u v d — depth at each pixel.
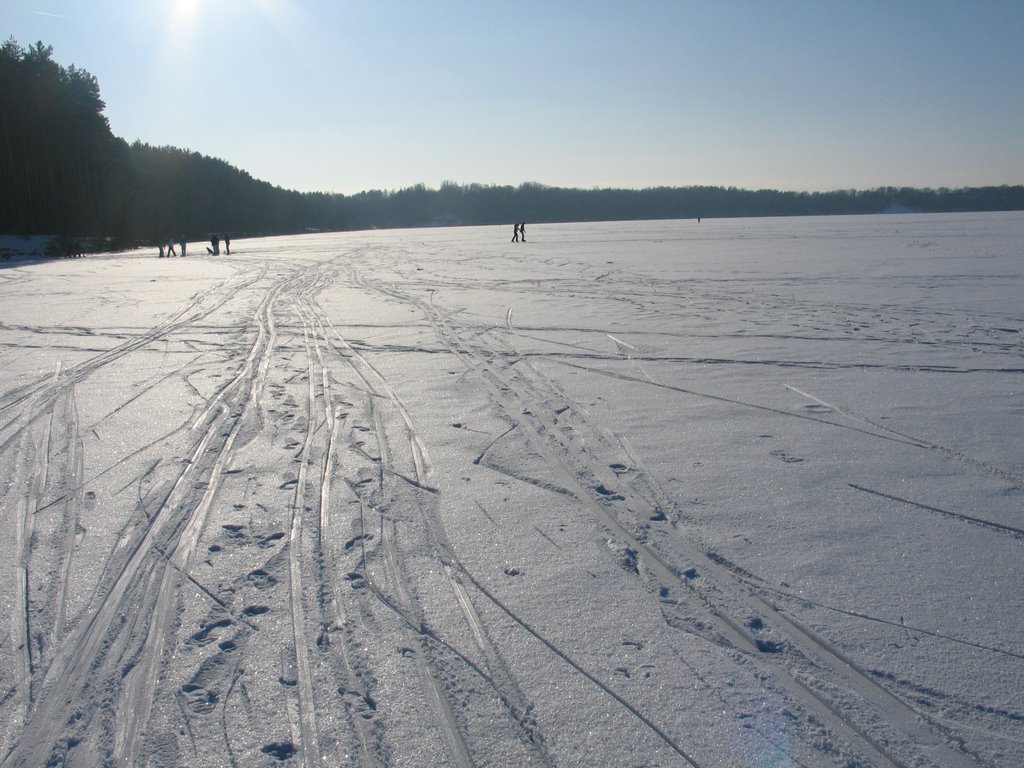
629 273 22.08
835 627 3.36
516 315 13.73
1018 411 6.86
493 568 3.90
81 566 3.96
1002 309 13.33
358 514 4.58
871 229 48.75
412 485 5.07
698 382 8.17
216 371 8.83
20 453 5.81
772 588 3.70
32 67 57.72
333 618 3.42
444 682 2.96
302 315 14.09
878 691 2.92
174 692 2.92
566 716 2.76
